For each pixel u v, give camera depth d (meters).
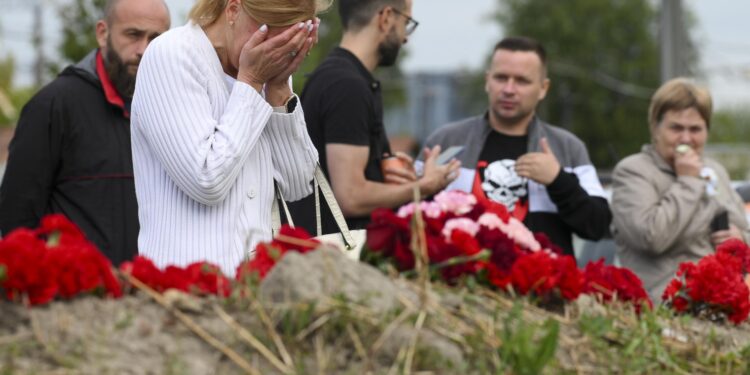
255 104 5.73
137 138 5.89
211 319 4.32
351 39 8.86
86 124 7.83
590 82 89.50
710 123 9.59
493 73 9.29
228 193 5.80
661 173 9.45
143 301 4.37
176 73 5.70
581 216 8.84
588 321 4.81
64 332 4.13
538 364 4.34
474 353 4.41
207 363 4.17
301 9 5.78
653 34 93.00
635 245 9.22
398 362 4.23
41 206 7.75
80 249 4.36
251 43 5.73
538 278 4.88
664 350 4.96
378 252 4.89
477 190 9.11
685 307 5.82
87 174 7.80
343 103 8.43
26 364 4.00
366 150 8.47
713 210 9.30
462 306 4.62
